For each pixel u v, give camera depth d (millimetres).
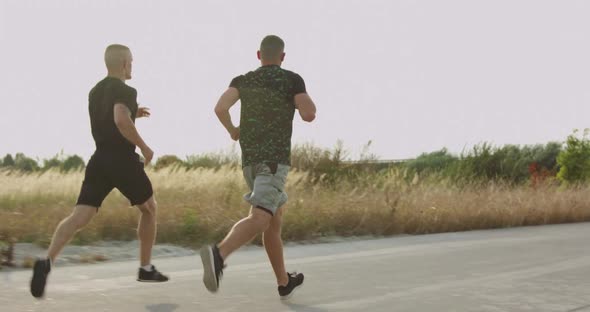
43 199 12352
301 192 14539
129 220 9727
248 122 4730
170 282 6004
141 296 5285
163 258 7941
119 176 5062
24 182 13023
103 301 5055
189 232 9555
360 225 11711
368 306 4969
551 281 6219
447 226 13117
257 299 5203
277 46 4875
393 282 6133
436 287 5852
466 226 13594
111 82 5141
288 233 10383
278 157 4660
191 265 7246
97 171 5070
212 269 4320
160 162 21250
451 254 8516
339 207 12156
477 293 5551
